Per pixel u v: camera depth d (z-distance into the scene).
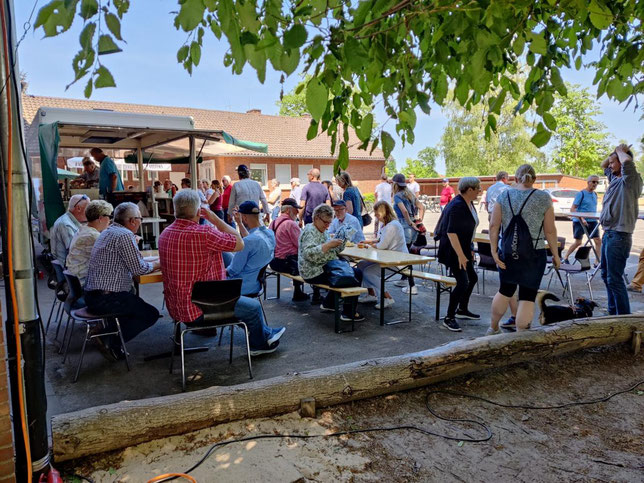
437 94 2.47
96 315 3.94
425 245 8.05
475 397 3.53
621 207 4.87
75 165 14.34
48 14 1.54
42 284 7.55
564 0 1.96
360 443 2.88
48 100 22.28
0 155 2.18
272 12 1.74
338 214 6.98
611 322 4.34
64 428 2.52
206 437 2.85
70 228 5.34
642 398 3.56
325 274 5.23
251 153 26.42
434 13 2.12
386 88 2.16
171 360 4.00
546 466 2.70
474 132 41.56
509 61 2.56
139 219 4.24
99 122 7.96
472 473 2.62
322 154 28.69
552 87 2.08
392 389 3.42
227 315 3.88
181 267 3.73
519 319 4.28
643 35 2.43
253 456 2.70
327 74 2.01
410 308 5.55
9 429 2.08
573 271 5.95
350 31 2.00
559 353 4.12
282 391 3.10
